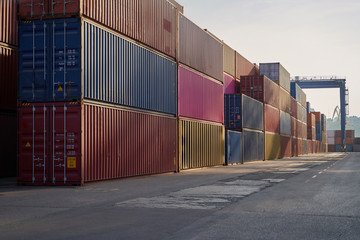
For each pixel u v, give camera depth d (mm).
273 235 6961
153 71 23406
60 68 17344
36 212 9695
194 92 29906
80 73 17141
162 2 24828
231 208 10180
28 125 17547
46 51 17531
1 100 22094
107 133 18656
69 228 7629
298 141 83562
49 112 17344
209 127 32969
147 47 22797
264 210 9836
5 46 22391
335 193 13664
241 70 55344
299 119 86062
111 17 19344
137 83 21500
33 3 17703
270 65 63938
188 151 28047
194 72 29969
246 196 12734
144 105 22203
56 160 17188
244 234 7035
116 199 12172
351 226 7797
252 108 47594
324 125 134500
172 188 15484
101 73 18469
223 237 6797
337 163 41750
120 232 7227
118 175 19438
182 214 9234
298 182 18203
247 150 45094
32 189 15734
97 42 18250
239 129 43062
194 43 30125
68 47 17312
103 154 18344
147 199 12062
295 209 10008
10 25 22734
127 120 20328
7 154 22797
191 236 6875
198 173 25172
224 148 36750
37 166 17359
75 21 17281
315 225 7887
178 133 26531
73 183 16969
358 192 13984
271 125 57656
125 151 20062
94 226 7812
